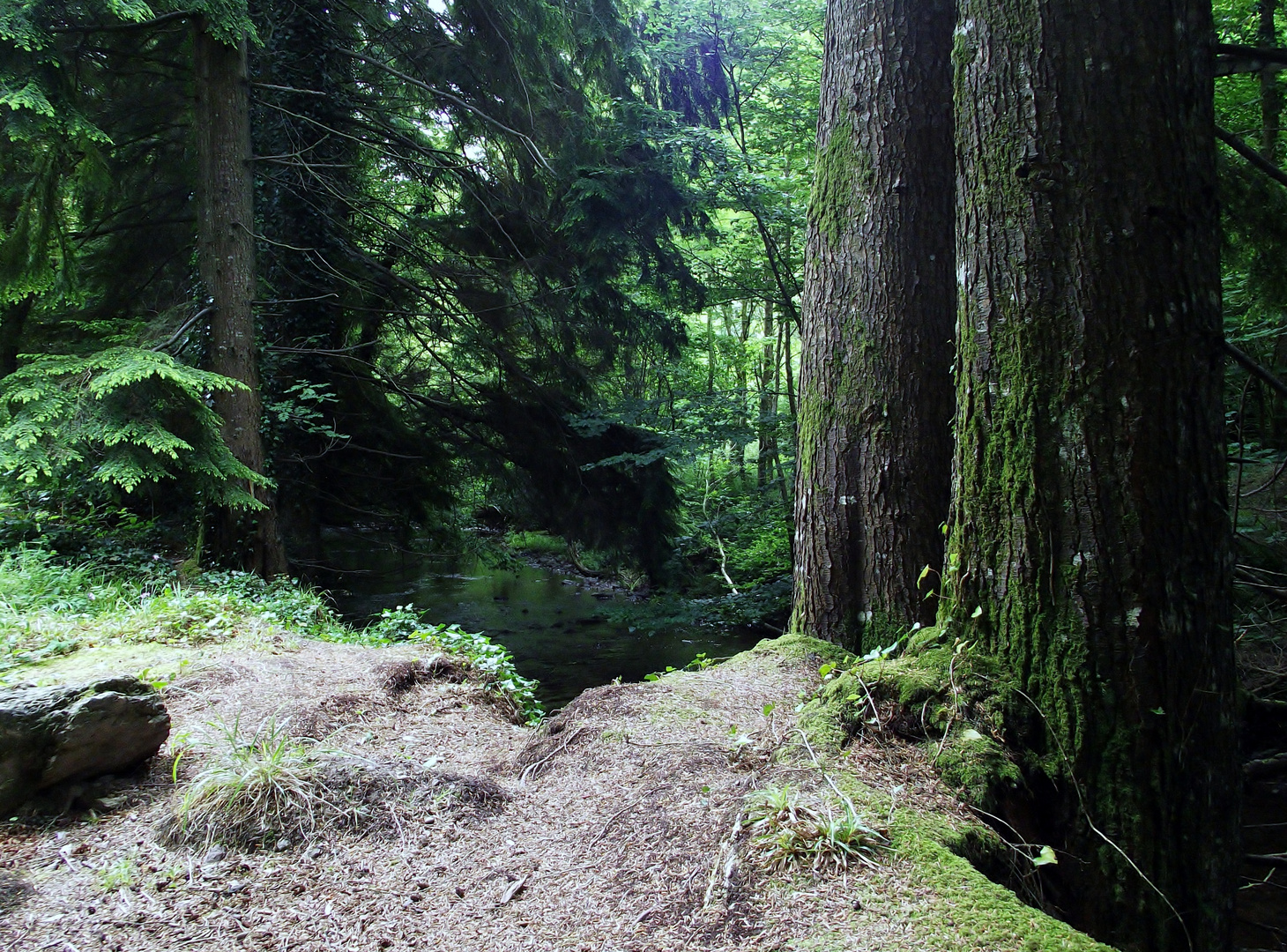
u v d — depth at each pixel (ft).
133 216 35.83
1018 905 6.94
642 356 41.37
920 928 6.63
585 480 41.27
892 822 8.13
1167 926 8.99
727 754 10.47
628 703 12.39
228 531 27.45
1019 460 10.10
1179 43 9.55
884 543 14.61
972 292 10.69
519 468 43.24
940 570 14.37
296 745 11.05
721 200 36.11
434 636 20.43
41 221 25.66
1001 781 9.22
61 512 29.55
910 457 14.58
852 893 7.14
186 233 36.04
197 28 26.91
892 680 10.51
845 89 15.60
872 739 9.96
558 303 39.04
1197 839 9.32
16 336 30.78
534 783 11.00
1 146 24.25
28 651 15.92
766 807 8.42
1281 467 21.99
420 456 41.96
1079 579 9.63
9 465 19.70
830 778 9.02
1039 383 9.90
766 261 39.52
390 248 41.57
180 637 17.74
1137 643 9.32
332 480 40.91
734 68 38.63
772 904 7.16
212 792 9.53
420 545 47.34
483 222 40.34
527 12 35.78
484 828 9.62
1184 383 9.45
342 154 38.70
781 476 41.65
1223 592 9.75
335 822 9.36
